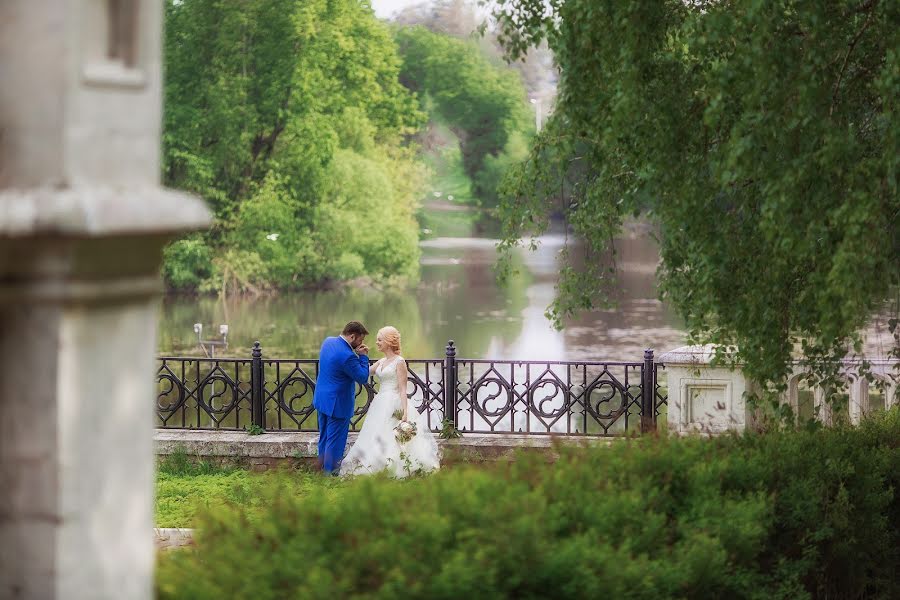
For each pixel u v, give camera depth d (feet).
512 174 52.21
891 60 36.73
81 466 20.84
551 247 391.45
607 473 37.11
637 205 50.96
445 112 459.73
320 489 32.09
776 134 38.47
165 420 76.33
